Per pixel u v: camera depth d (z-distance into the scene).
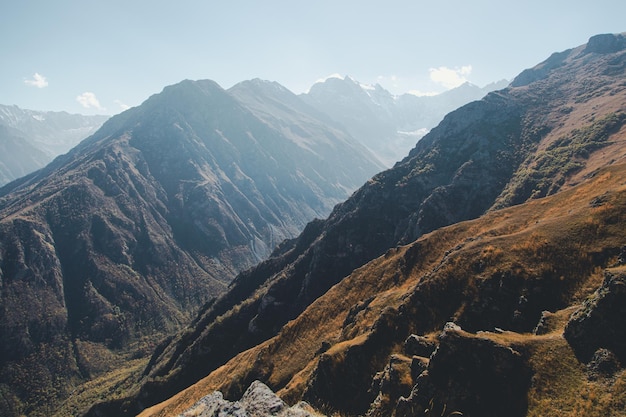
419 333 57.53
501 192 197.12
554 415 30.47
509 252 58.41
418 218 192.25
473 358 37.47
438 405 36.22
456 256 64.75
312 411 24.28
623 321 33.31
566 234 54.88
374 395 49.84
